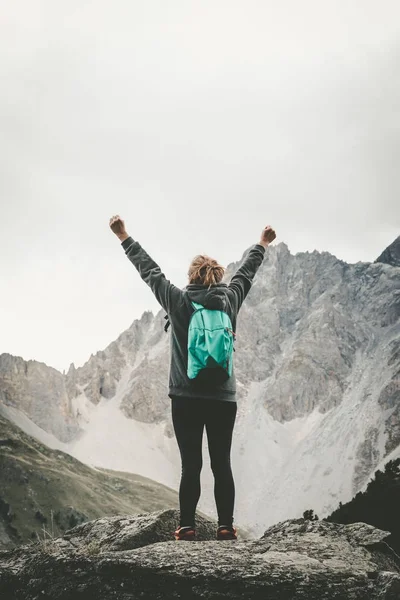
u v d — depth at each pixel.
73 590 5.71
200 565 5.56
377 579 5.38
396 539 27.14
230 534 7.23
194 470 7.24
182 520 7.20
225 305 7.39
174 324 7.39
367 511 60.59
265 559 5.73
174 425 7.40
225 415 7.30
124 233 8.24
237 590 5.36
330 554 6.31
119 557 5.77
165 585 5.46
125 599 5.50
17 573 6.23
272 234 8.83
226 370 7.06
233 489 7.38
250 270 8.34
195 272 7.63
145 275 7.79
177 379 7.25
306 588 5.32
